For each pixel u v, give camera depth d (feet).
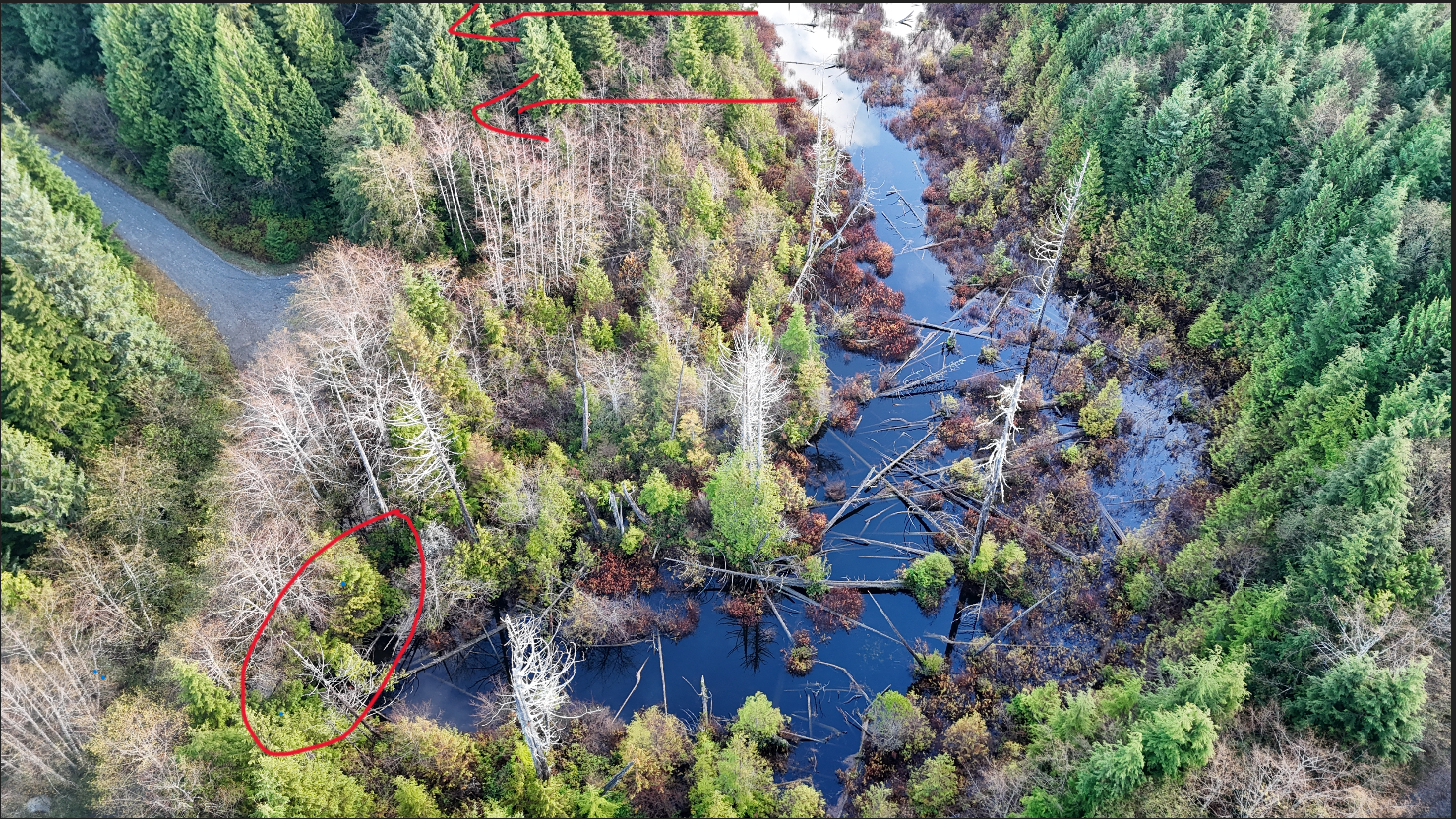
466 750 156.97
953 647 182.19
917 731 160.15
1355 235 203.10
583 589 186.19
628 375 197.88
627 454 196.75
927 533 200.54
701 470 195.11
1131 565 184.55
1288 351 203.62
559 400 202.08
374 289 190.19
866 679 178.29
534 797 145.89
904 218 283.38
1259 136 232.73
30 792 144.97
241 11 224.12
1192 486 202.28
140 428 181.68
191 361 198.08
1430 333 177.27
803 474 210.38
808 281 248.11
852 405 225.56
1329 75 229.86
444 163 216.74
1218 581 172.45
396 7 222.28
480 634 181.37
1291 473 173.58
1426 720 140.26
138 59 223.92
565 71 236.63
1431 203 195.42
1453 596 147.33
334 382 173.58
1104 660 174.81
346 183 213.46
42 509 161.17
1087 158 204.95
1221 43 250.37
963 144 302.86
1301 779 133.80
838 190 279.08
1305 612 152.46
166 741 142.10
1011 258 265.34
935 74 335.06
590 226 222.07
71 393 172.76
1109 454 213.05
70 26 242.78
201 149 231.50
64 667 146.20
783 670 180.86
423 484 176.86
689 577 189.98
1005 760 154.81
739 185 248.11
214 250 235.20
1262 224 224.74
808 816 144.97
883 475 209.26
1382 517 147.43
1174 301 237.86
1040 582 188.44
